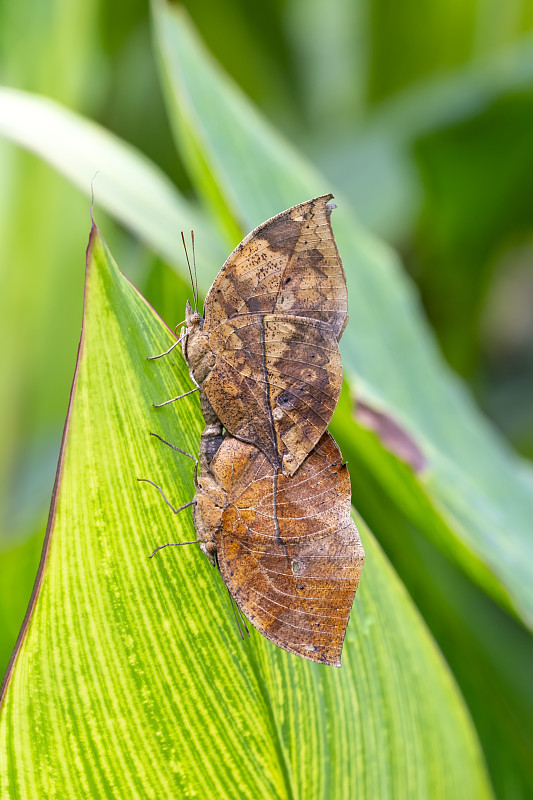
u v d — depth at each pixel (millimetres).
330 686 705
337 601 667
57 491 652
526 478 888
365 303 873
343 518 670
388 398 837
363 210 1282
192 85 829
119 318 659
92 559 659
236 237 816
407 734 730
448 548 771
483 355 1625
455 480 815
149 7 1349
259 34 1416
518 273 1938
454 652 838
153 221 775
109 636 664
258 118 895
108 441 659
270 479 670
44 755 664
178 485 671
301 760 701
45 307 1002
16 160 954
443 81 1241
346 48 1733
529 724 800
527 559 794
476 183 1162
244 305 672
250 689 686
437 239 1279
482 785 758
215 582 676
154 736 674
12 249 973
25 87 1002
